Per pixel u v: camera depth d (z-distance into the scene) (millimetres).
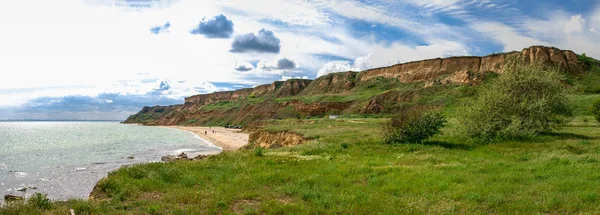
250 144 50844
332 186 11680
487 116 26219
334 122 68562
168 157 37594
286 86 194250
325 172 14305
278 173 13812
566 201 8797
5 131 128625
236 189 11289
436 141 24922
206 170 14977
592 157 15547
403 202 9453
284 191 10953
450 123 38844
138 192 10891
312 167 15648
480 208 8719
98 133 111375
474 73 113500
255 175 13516
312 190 10922
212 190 11219
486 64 122750
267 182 12469
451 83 115000
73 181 24781
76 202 9633
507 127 25891
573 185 10477
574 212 8219
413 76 141375
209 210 8711
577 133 31047
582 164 14062
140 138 84812
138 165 15398
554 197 9156
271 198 10203
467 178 12047
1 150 50438
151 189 11492
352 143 25156
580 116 56562
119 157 41312
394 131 24750
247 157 19219
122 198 10234
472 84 107312
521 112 28500
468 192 10172
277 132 46969
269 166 16078
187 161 18312
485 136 25297
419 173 13258
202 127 162625
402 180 12133
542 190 10125
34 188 22391
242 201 10000
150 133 113812
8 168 31422
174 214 8477
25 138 81875
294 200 10102
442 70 134500
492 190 10312
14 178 26047
